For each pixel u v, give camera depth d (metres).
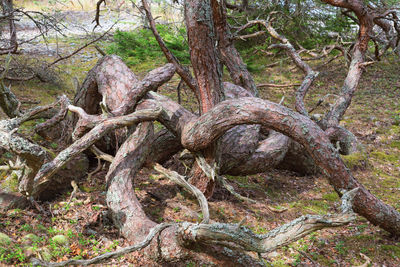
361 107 11.15
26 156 3.32
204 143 4.62
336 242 5.00
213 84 4.83
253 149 5.76
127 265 3.85
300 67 7.57
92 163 6.25
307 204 6.02
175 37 11.92
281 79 12.73
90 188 5.39
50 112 6.42
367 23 8.09
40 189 4.69
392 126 9.80
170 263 3.98
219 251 3.80
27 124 6.87
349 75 8.12
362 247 4.88
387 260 4.60
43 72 9.65
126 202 4.38
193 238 3.53
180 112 5.17
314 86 12.64
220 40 7.07
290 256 4.56
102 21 17.08
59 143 6.21
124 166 4.71
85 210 4.69
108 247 4.09
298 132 4.34
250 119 4.36
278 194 6.33
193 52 4.64
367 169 7.64
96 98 6.37
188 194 5.52
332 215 3.45
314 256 4.59
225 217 5.19
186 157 5.34
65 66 11.24
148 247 3.89
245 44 12.77
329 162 4.43
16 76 9.27
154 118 4.86
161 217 4.88
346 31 13.44
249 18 11.99
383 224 4.90
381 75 13.98
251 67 11.43
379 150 8.57
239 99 4.45
